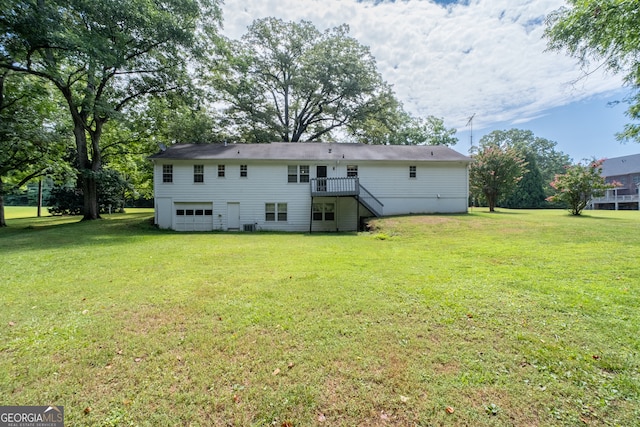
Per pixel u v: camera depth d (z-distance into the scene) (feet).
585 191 58.23
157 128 67.72
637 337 9.91
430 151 64.59
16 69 42.57
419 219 49.03
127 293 15.07
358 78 84.58
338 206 59.21
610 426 6.21
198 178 56.59
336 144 67.26
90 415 6.73
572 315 11.75
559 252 24.04
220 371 8.31
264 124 85.87
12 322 11.57
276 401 7.13
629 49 21.12
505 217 51.98
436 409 6.81
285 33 85.61
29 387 7.66
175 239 38.63
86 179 57.47
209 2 54.70
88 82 53.11
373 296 14.29
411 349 9.37
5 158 46.93
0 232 43.88
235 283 16.81
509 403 6.96
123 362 8.77
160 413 6.78
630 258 21.08
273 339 10.12
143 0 43.83
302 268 20.44
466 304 13.08
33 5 35.96
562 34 23.06
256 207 57.62
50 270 20.13
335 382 7.81
